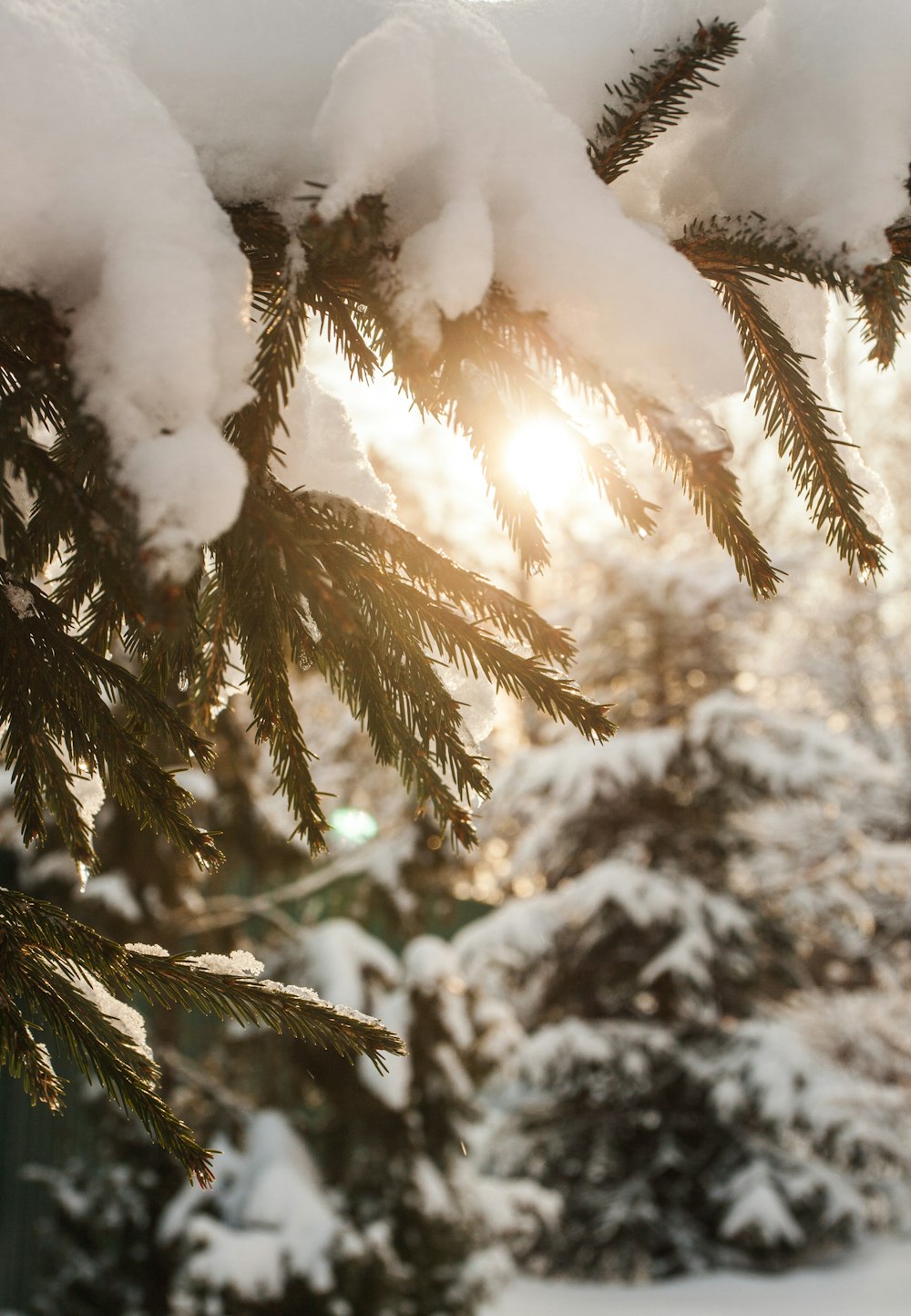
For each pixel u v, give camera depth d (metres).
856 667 9.27
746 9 0.84
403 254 0.78
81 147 0.77
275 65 0.85
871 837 7.80
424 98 0.78
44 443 0.95
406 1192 4.21
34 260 0.76
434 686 0.85
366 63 0.77
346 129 0.77
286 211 0.83
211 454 0.69
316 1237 3.83
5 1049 0.77
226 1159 4.05
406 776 0.87
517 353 0.80
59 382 0.74
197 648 0.88
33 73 0.78
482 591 0.83
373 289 0.78
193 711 0.89
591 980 6.77
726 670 7.10
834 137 0.84
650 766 6.45
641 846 6.91
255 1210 3.88
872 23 0.85
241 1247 3.71
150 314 0.73
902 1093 6.58
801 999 7.07
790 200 0.85
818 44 0.85
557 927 6.44
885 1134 6.37
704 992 6.48
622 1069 6.38
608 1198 6.38
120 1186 3.92
